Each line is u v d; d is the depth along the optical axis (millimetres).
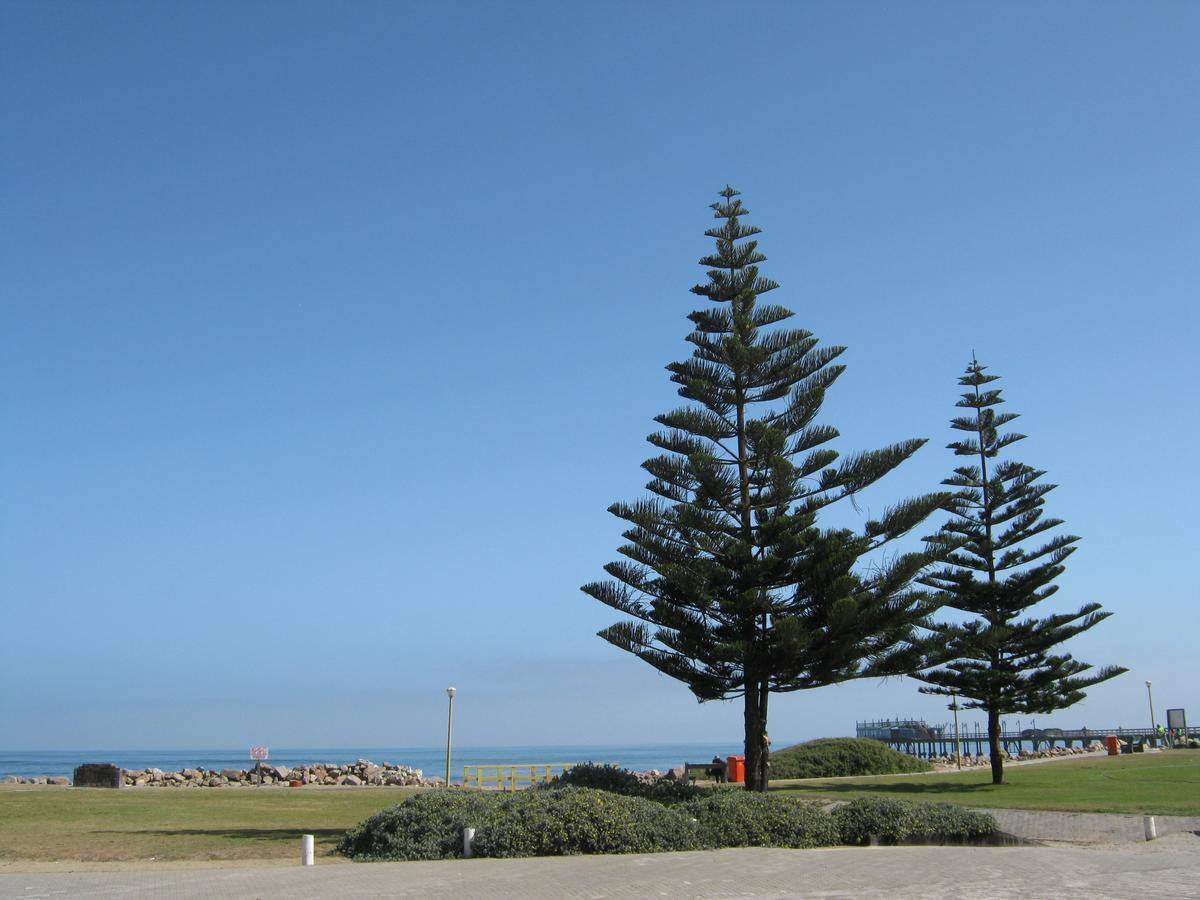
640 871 12188
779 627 20375
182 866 13805
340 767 37312
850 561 21406
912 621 21969
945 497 21828
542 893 10609
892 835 16031
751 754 21953
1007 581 29953
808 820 15898
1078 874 12055
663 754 170625
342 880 11773
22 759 149750
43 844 16094
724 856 13695
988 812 19219
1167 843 15562
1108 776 29078
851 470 22328
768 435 21906
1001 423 30750
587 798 15133
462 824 14531
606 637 22375
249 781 34938
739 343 22750
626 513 22297
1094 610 29531
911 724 63531
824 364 23531
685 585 21484
